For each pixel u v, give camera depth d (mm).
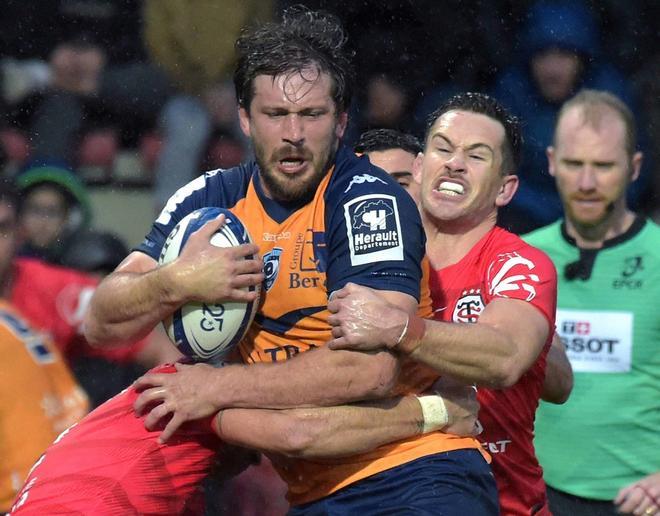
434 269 15570
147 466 13859
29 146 26750
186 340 13695
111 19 27562
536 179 25672
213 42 27125
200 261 13312
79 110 27156
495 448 15492
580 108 19328
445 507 13594
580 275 19156
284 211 13977
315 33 13945
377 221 13539
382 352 13250
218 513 20062
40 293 20422
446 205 15391
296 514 14531
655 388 18859
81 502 13656
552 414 18969
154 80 27312
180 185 26969
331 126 13766
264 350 14109
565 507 19000
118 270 14195
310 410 13414
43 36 27562
